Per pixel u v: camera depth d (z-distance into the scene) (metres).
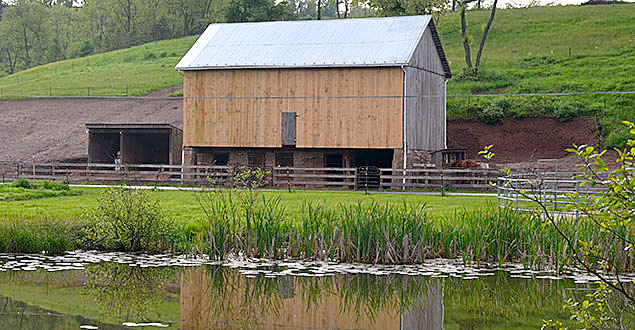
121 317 11.64
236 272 15.57
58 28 134.62
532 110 49.62
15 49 122.06
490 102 51.88
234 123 38.19
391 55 35.84
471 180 36.50
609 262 15.61
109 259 16.98
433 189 35.25
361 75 36.19
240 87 38.09
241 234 17.80
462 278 15.11
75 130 53.12
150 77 73.62
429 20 39.03
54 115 57.62
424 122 39.22
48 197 29.56
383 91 35.84
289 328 11.17
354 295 13.60
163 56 87.56
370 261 16.88
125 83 71.44
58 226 18.62
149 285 14.23
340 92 36.53
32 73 87.00
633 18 70.00
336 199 28.53
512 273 15.64
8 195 28.66
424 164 37.44
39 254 17.66
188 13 119.50
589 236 16.05
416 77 37.47
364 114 36.19
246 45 39.44
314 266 16.31
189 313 12.05
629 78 52.72
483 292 13.84
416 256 16.78
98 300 12.89
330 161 38.62
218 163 40.69
